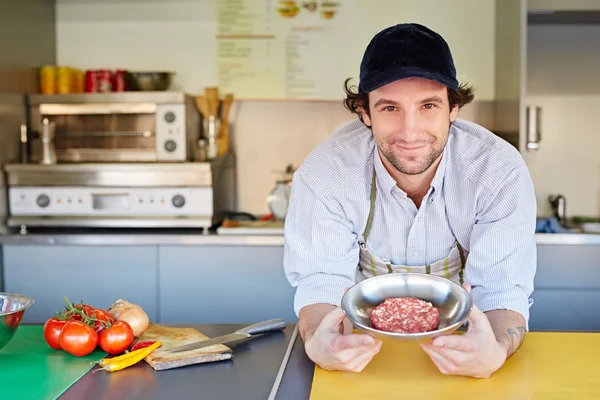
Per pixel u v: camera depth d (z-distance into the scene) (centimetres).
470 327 119
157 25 325
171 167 278
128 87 299
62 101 290
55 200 282
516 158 148
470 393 114
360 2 309
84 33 327
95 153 290
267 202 326
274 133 326
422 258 162
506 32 294
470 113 318
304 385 118
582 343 139
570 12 295
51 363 130
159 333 145
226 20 313
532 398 111
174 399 112
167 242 274
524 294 144
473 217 151
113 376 123
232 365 128
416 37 126
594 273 268
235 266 274
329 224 155
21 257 278
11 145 288
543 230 280
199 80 325
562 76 321
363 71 129
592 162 322
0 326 125
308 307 149
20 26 295
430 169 146
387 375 122
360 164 153
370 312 123
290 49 312
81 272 278
